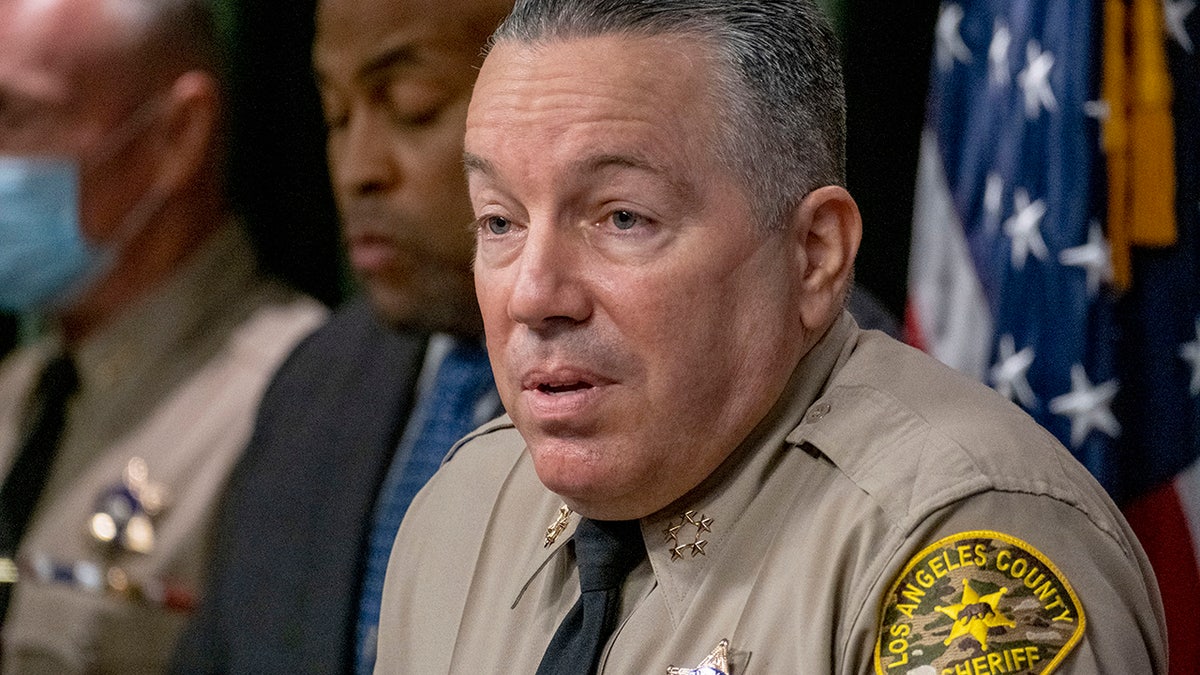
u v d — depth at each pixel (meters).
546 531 3.15
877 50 6.35
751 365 2.71
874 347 2.94
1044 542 2.43
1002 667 2.28
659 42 2.59
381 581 4.76
